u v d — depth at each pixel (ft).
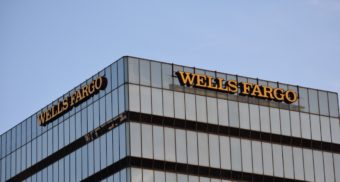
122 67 542.57
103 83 550.36
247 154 558.15
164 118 541.75
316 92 586.45
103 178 541.34
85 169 554.46
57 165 576.61
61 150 574.97
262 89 570.46
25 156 604.49
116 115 540.11
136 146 531.91
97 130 550.77
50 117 586.04
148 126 537.24
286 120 573.74
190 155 542.98
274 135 568.00
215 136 552.00
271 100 573.33
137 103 538.06
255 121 565.12
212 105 556.10
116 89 542.98
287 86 578.66
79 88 566.77
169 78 548.72
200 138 547.90
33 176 595.06
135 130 533.96
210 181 544.62
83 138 559.79
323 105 586.04
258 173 558.15
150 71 545.85
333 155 579.89
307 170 571.28
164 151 536.83
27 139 605.73
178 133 542.98
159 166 533.96
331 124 584.40
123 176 528.63
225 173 549.54
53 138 583.58
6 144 622.54
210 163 546.67
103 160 542.98
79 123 563.89
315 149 576.61
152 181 530.68
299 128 575.38
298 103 579.48
